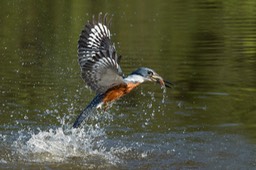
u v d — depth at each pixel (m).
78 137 10.75
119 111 12.26
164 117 11.82
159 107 12.53
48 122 11.55
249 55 18.00
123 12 26.53
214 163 9.55
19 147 10.30
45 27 23.17
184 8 27.70
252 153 9.92
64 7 27.83
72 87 14.16
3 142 10.49
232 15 25.73
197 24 23.62
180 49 19.06
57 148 10.30
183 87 14.18
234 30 22.23
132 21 24.45
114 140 10.61
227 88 14.04
